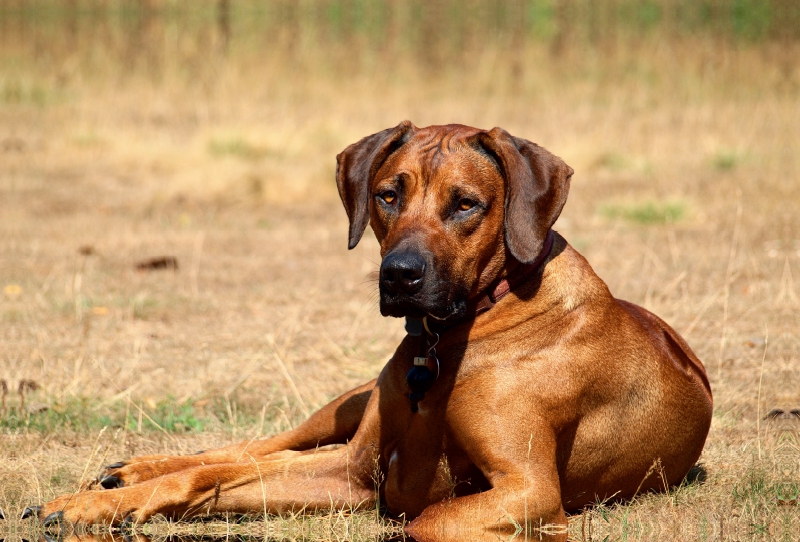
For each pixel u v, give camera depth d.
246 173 18.80
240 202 17.94
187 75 27.17
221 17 29.34
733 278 11.70
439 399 5.71
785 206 16.02
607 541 5.50
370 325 10.77
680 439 6.30
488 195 5.66
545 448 5.50
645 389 6.06
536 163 5.72
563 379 5.66
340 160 6.34
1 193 17.91
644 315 6.74
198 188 18.31
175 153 20.91
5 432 7.50
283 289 12.29
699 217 15.65
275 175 18.97
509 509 5.19
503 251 5.78
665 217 15.54
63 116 23.94
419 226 5.52
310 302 11.58
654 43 28.91
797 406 8.11
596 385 5.81
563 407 5.66
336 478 6.17
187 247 14.55
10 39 28.64
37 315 10.84
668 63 27.70
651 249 13.94
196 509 5.92
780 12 29.00
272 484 6.05
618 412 5.96
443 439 5.76
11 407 7.97
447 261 5.48
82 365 9.05
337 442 7.01
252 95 26.33
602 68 27.88
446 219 5.59
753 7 29.27
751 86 25.78
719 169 19.20
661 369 6.17
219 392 8.63
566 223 15.77
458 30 30.92
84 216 16.44
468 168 5.65
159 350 9.75
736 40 28.80
